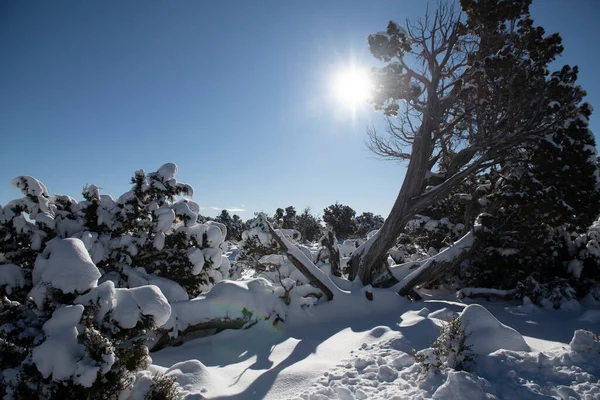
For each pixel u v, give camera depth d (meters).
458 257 14.47
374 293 12.89
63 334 4.69
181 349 8.48
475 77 14.34
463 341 6.12
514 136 14.57
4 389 4.69
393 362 6.48
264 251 14.84
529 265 15.41
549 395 5.04
